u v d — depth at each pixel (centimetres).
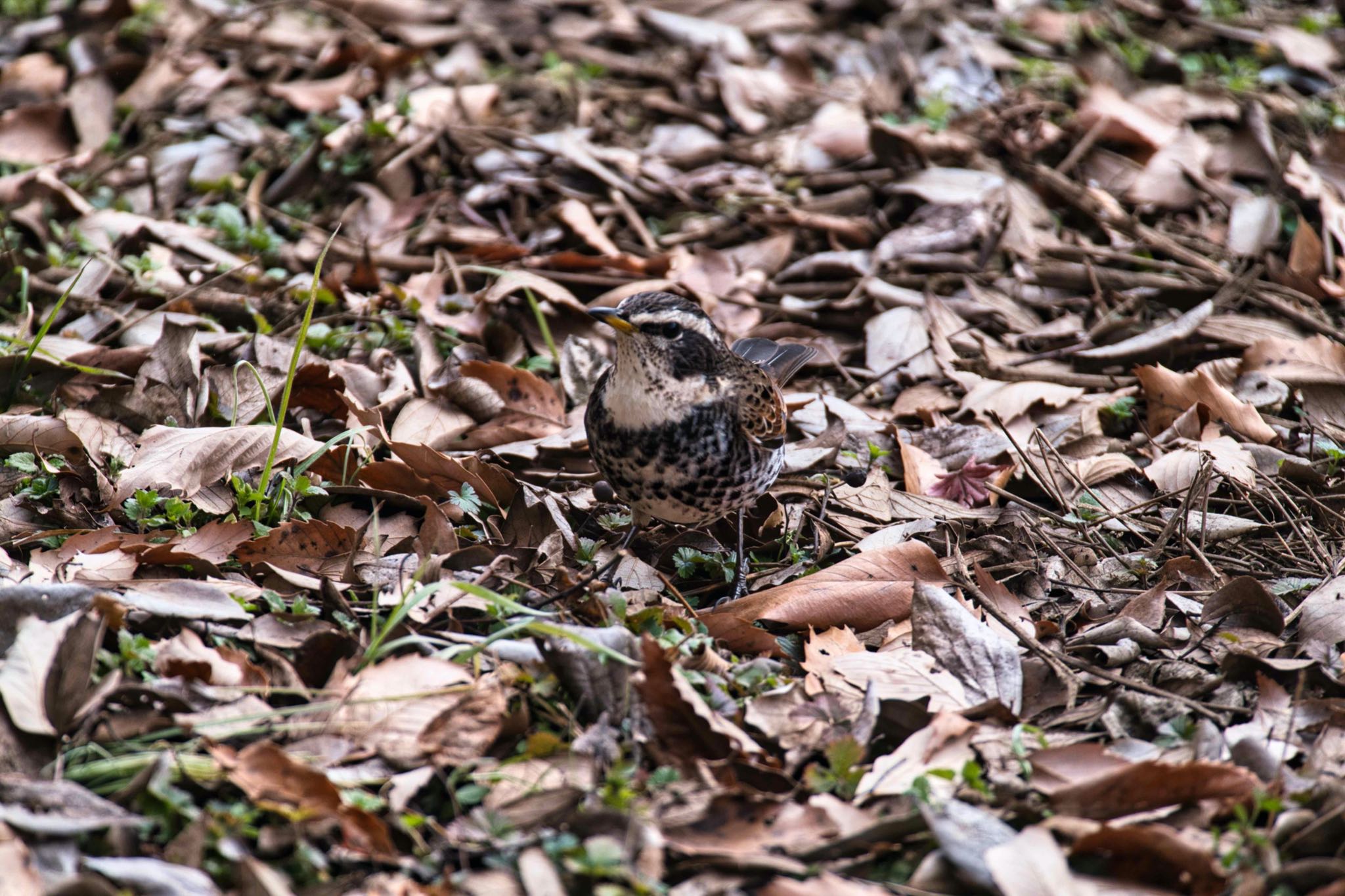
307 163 1404
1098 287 1349
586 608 849
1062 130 1583
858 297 1323
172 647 754
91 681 712
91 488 936
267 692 734
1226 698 817
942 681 808
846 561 914
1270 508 1047
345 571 873
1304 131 1634
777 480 1066
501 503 992
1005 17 1823
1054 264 1384
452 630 829
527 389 1106
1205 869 647
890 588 899
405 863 641
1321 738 763
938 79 1673
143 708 717
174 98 1531
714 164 1520
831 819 685
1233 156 1555
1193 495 1038
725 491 914
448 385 1092
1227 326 1276
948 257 1371
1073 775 720
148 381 1035
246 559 870
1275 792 707
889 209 1452
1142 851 659
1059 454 1120
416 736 712
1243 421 1125
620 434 890
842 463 1098
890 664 819
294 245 1320
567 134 1502
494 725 724
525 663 783
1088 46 1736
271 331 1162
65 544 851
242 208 1377
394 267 1309
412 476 979
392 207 1385
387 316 1214
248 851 634
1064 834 687
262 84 1560
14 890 582
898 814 695
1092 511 1033
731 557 995
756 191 1466
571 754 716
